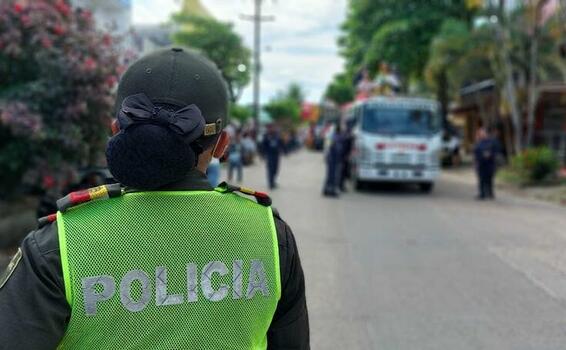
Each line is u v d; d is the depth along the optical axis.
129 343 1.28
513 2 19.77
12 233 7.09
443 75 23.41
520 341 4.52
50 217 1.32
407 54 25.80
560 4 15.79
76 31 7.21
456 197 14.77
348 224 10.13
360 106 16.03
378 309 5.32
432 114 15.80
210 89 1.45
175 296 1.30
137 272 1.29
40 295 1.23
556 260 7.27
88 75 6.76
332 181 14.49
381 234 9.16
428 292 5.86
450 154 25.38
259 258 1.40
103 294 1.26
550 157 16.33
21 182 7.18
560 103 20.84
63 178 6.69
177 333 1.30
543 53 17.88
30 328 1.22
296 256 1.50
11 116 6.30
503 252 7.76
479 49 18.70
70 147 6.81
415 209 12.24
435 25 25.31
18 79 7.10
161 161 1.31
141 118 1.34
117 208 1.32
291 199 13.73
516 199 14.38
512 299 5.61
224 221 1.38
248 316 1.37
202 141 1.45
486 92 23.64
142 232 1.31
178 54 1.46
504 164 21.03
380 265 7.04
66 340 1.27
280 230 1.47
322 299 5.64
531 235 9.05
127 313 1.27
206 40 25.97
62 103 6.76
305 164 29.39
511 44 17.95
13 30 6.66
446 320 5.01
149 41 21.64
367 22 28.00
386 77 26.84
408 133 15.55
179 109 1.38
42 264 1.24
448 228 9.74
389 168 15.41
